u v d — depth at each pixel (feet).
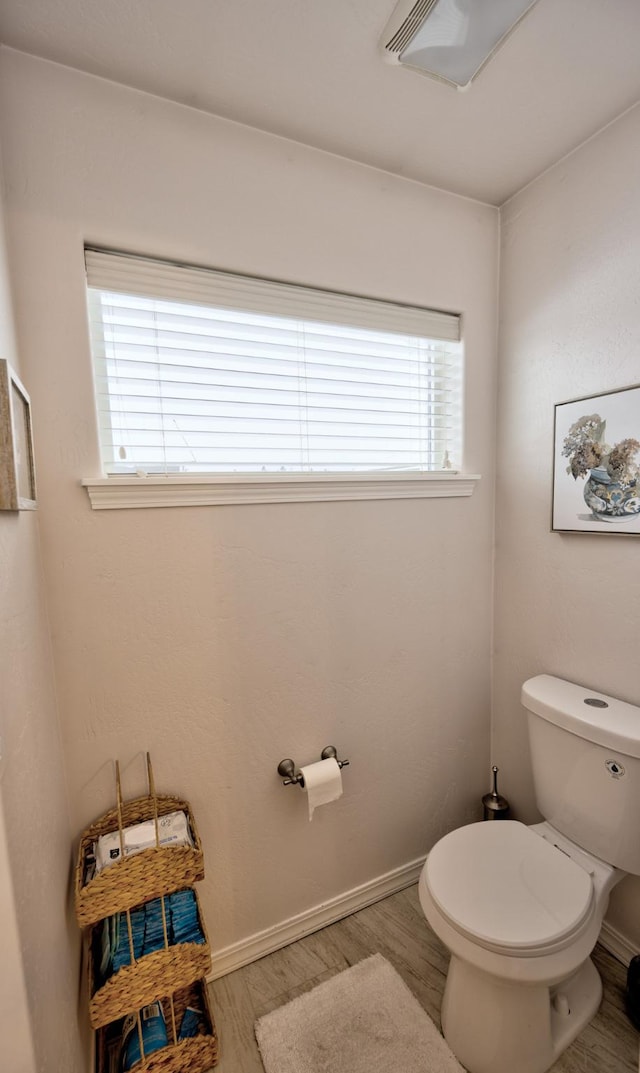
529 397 4.92
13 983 1.85
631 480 3.97
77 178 3.26
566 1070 3.44
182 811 3.83
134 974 2.98
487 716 5.74
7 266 2.93
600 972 4.18
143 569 3.69
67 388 3.33
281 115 3.67
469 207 4.92
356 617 4.70
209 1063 3.35
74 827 3.59
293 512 4.26
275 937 4.54
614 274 4.02
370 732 4.91
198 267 3.75
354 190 4.27
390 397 4.87
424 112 3.69
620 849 3.75
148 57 3.13
